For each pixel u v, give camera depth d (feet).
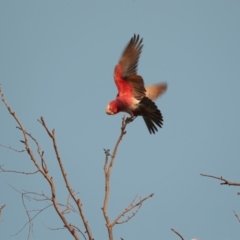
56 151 27.89
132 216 28.12
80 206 27.35
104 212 27.55
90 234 26.89
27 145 27.81
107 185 28.09
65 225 27.22
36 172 28.09
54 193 27.71
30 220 28.91
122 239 27.32
